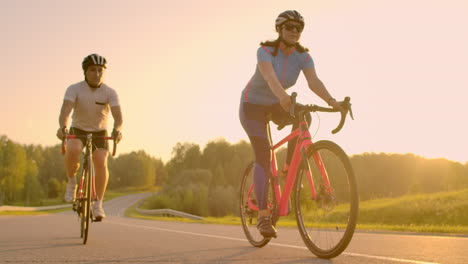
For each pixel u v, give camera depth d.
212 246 4.14
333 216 3.15
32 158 154.75
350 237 3.00
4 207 35.84
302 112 3.57
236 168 121.62
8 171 106.19
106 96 5.25
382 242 4.40
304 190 3.49
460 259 3.17
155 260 3.20
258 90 3.95
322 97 3.88
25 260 3.22
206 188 72.44
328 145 3.23
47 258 3.32
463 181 25.31
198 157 139.38
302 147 3.51
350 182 3.00
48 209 65.56
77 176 5.23
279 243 4.38
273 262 3.05
